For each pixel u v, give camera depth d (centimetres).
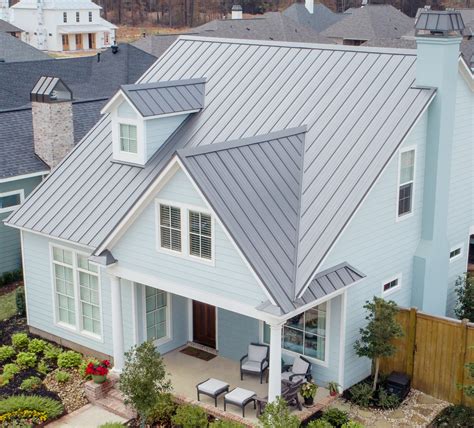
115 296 1720
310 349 1702
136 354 1481
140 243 1639
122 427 1539
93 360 1814
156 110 1855
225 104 1952
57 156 2558
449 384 1641
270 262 1424
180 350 1919
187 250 1550
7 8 10800
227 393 1590
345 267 1575
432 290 1903
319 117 1780
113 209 1812
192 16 12681
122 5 12750
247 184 1521
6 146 2548
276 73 1972
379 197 1677
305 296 1427
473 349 1590
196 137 1891
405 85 1753
